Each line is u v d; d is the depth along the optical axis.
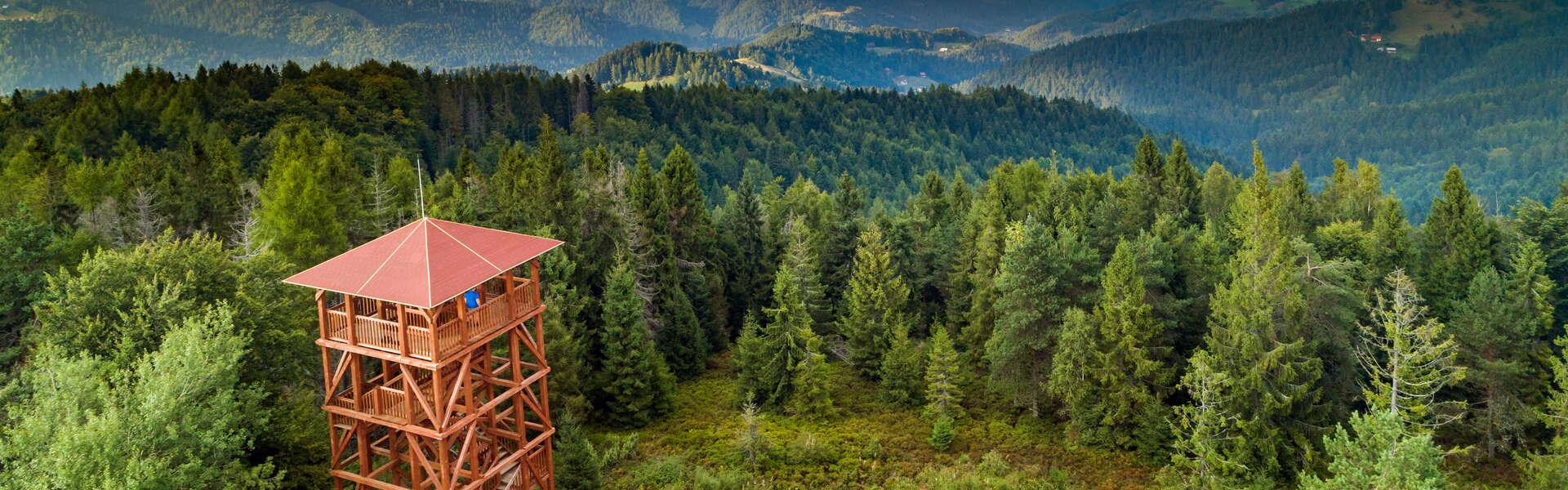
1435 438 51.78
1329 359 52.25
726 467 50.84
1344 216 79.94
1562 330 60.94
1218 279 57.34
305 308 44.22
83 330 34.91
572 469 41.50
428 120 155.00
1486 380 49.59
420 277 28.86
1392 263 63.19
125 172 77.06
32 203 63.31
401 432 36.56
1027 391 57.78
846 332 66.31
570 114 190.38
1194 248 59.50
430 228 30.89
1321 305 51.19
